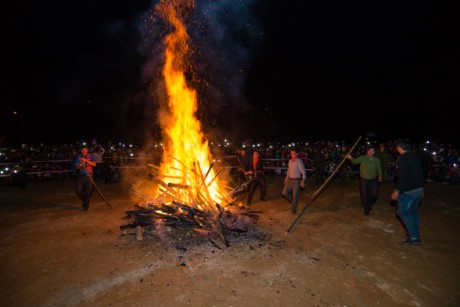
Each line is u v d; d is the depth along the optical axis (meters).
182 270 4.34
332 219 6.99
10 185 11.59
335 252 5.05
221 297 3.68
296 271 4.35
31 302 3.57
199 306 3.50
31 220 6.91
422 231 6.12
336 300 3.65
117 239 5.56
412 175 5.20
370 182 7.27
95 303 3.55
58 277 4.16
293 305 3.53
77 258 4.77
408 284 4.03
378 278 4.18
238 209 7.11
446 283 4.06
